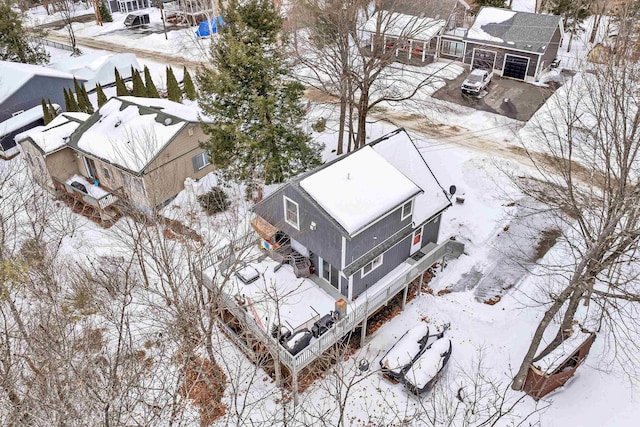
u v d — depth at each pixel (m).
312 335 19.33
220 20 52.34
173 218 25.97
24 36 50.12
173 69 51.94
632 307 21.53
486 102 40.72
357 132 33.72
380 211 19.39
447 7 45.81
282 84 26.48
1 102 38.94
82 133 30.70
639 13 17.56
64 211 29.47
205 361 20.27
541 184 29.58
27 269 18.36
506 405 18.45
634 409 17.77
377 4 33.38
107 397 12.75
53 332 15.74
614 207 15.39
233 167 27.33
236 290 21.50
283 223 21.73
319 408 18.67
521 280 24.03
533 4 61.34
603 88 17.28
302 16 31.58
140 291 23.25
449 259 25.33
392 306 23.11
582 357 19.67
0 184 25.95
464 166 32.22
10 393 14.30
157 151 27.66
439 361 19.42
